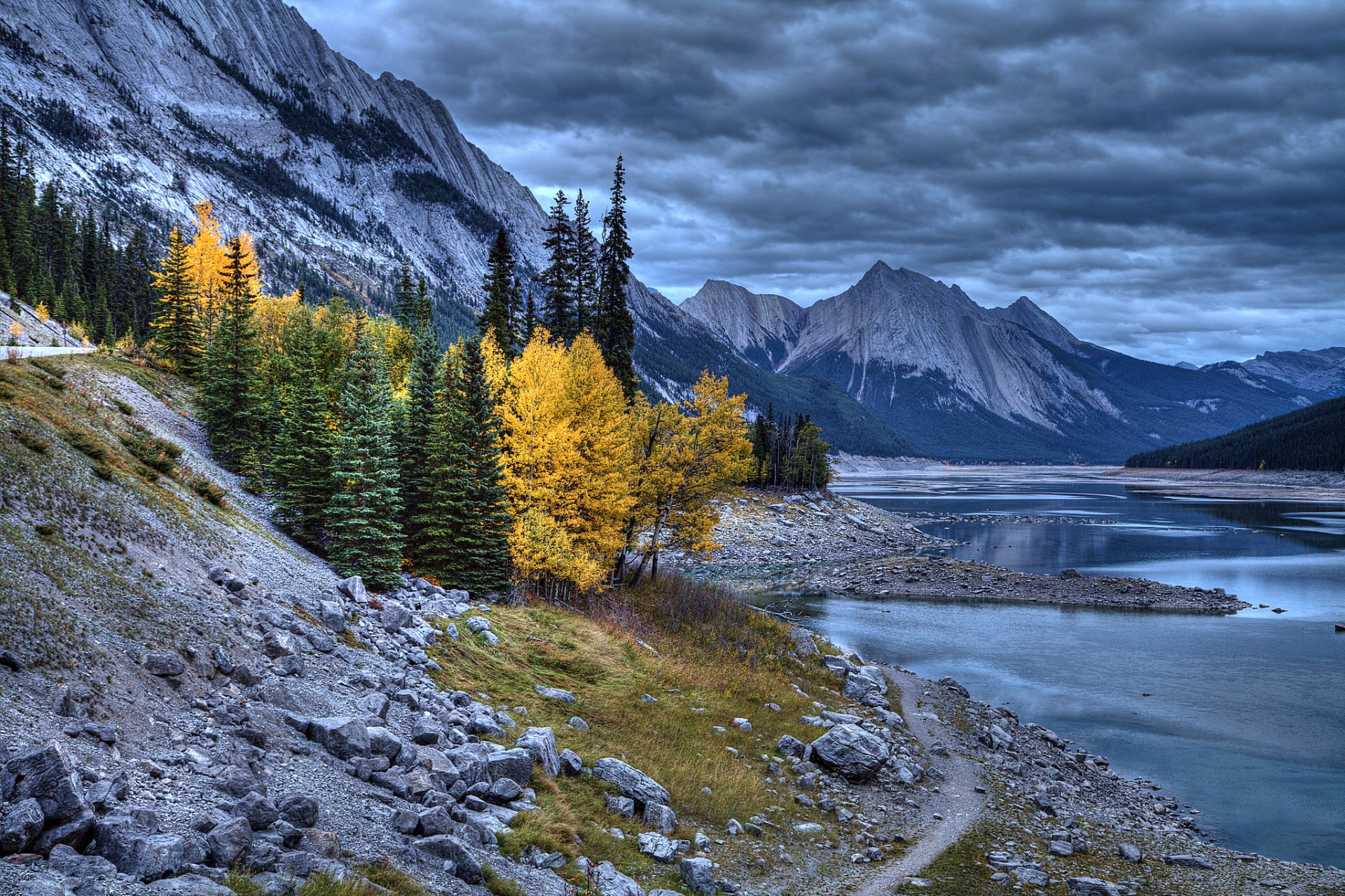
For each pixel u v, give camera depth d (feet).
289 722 55.06
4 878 27.81
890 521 436.76
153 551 70.23
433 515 122.83
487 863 48.34
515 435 133.28
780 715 105.09
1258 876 73.05
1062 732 120.78
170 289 193.06
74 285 331.36
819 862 66.49
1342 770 106.73
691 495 155.22
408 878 41.34
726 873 61.16
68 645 47.73
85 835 32.65
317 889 35.83
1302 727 123.03
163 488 91.04
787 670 128.88
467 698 77.25
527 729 73.97
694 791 74.84
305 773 48.78
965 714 119.34
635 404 166.50
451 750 62.49
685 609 148.97
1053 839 77.92
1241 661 161.58
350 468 106.52
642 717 90.89
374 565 103.71
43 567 55.01
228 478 139.44
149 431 121.49
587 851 57.21
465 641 95.14
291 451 122.52
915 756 98.27
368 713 63.16
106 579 59.36
